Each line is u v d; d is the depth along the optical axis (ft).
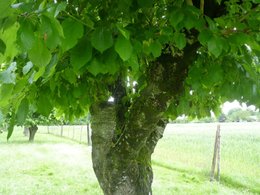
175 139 114.83
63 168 56.18
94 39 6.75
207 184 46.11
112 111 13.70
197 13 7.88
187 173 54.29
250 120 253.03
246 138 115.85
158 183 45.01
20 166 56.49
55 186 42.27
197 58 11.55
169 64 11.66
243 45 9.58
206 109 17.49
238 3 10.74
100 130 13.66
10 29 5.49
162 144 99.09
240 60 10.48
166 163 63.00
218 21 9.09
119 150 12.58
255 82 9.98
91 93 13.34
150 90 11.83
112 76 12.53
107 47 6.74
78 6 8.78
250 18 9.12
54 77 9.86
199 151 82.99
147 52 8.96
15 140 113.91
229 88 10.53
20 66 8.52
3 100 7.26
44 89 10.02
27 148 86.22
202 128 188.44
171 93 11.77
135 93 13.85
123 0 8.48
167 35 8.92
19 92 7.64
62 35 5.51
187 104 14.30
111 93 14.07
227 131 156.97
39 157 69.26
